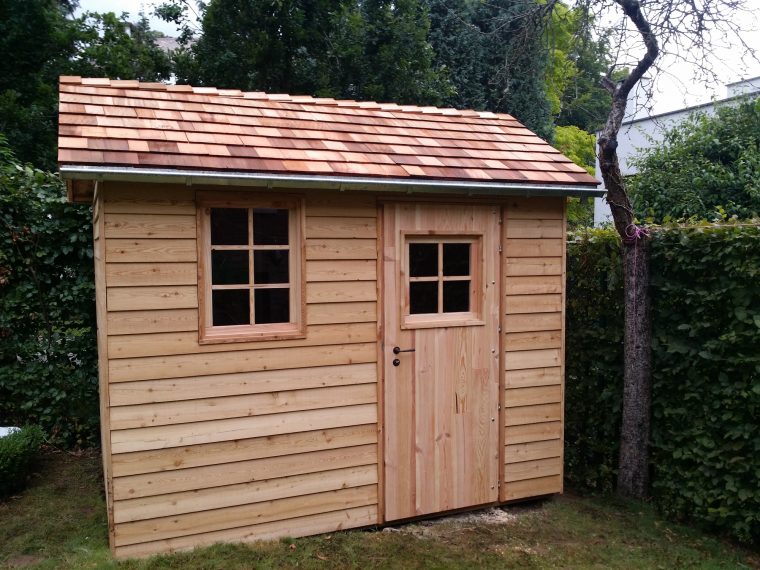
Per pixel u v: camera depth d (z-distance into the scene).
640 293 5.18
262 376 4.26
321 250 4.42
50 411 6.43
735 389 4.46
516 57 6.77
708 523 4.75
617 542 4.59
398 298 4.70
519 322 5.14
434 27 14.40
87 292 6.40
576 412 6.02
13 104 11.34
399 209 4.67
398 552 4.32
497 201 5.02
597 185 5.13
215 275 4.22
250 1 12.13
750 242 4.31
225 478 4.18
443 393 4.88
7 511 4.89
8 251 6.15
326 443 4.48
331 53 12.20
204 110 4.78
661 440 5.15
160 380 3.99
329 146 4.65
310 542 4.35
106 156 3.74
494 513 5.10
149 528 3.99
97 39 12.88
